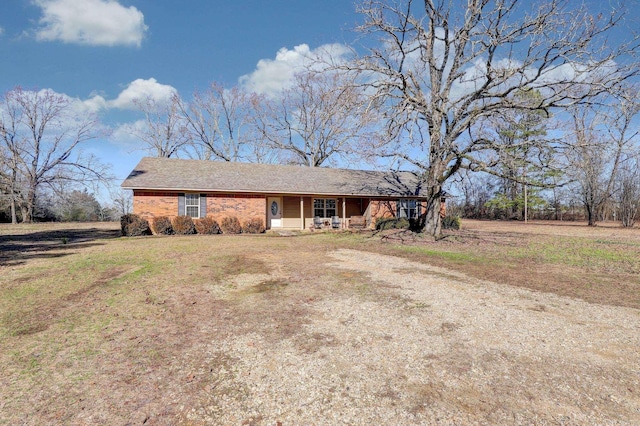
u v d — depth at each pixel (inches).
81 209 1258.6
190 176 736.3
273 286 263.4
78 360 140.0
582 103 442.9
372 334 167.2
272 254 426.0
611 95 418.0
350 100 534.0
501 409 105.7
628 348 151.6
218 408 107.3
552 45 437.1
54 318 190.4
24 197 1021.2
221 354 145.9
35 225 962.1
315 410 106.0
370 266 348.8
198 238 610.5
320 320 187.3
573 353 146.6
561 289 258.4
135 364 136.8
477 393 115.1
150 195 677.3
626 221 931.3
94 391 116.9
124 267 336.5
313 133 1290.6
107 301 223.1
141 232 649.0
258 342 158.2
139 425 98.7
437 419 100.7
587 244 524.4
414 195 919.0
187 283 272.5
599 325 180.7
